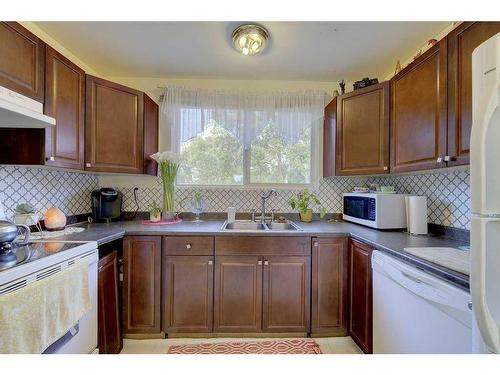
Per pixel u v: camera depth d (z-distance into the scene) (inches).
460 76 48.2
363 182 99.4
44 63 57.2
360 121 78.2
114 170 77.1
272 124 95.0
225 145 99.0
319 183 99.2
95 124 73.0
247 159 99.0
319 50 77.2
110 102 76.3
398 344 47.2
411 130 62.3
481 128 25.5
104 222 86.0
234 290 72.2
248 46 70.9
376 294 55.5
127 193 96.3
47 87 57.9
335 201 99.3
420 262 42.4
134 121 82.0
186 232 71.7
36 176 68.6
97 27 66.9
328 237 73.0
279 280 72.5
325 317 72.7
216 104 94.1
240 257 72.4
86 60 83.6
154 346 69.6
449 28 65.2
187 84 97.7
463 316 33.0
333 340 72.0
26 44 52.7
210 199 97.8
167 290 71.9
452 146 50.0
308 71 90.4
